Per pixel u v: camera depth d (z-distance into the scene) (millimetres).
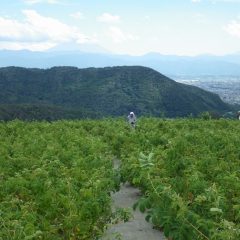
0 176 12547
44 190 10289
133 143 19609
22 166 14156
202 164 13750
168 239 9234
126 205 13344
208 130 23656
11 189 10594
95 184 10359
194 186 10266
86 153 17266
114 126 28531
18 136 22797
